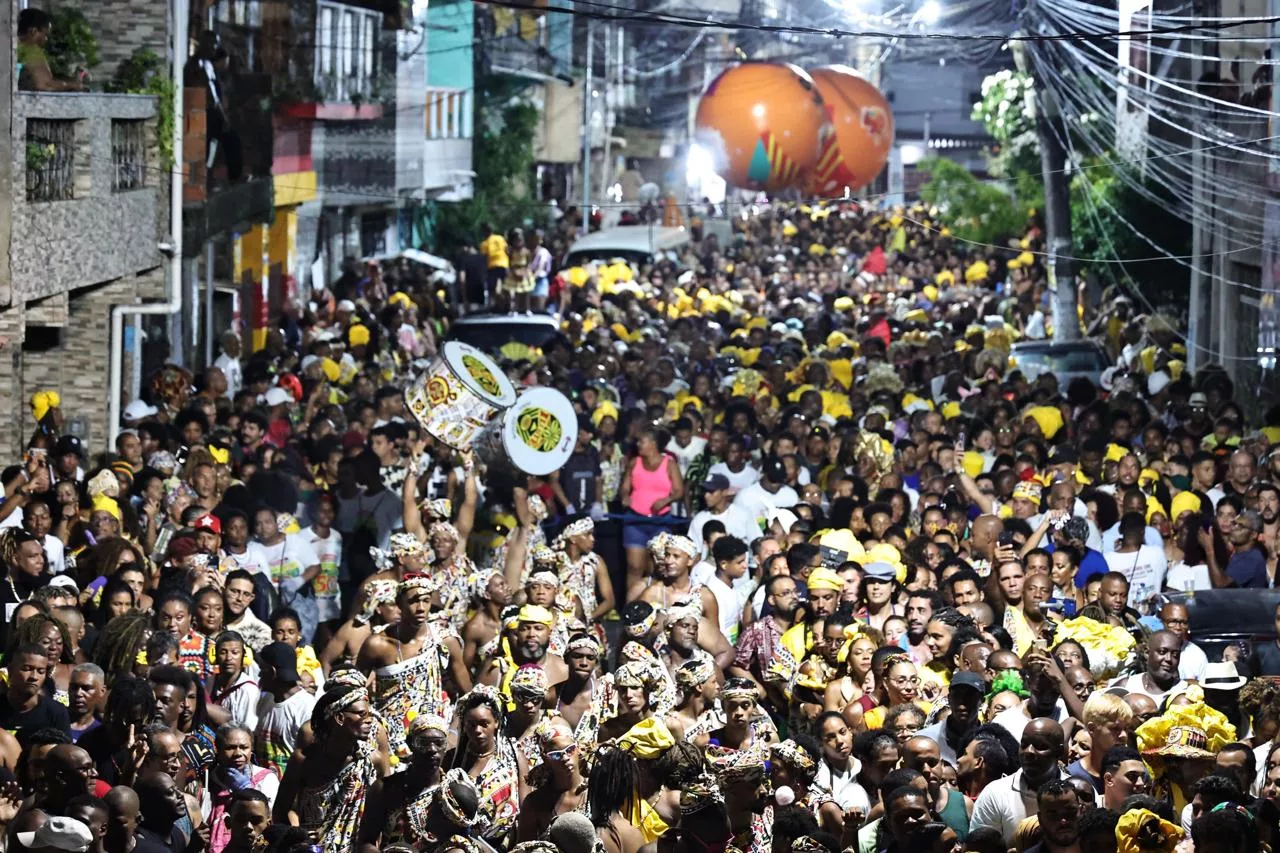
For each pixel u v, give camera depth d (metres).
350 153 57.50
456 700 17.69
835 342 43.41
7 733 14.05
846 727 14.98
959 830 13.64
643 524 24.78
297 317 46.31
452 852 12.86
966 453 27.81
